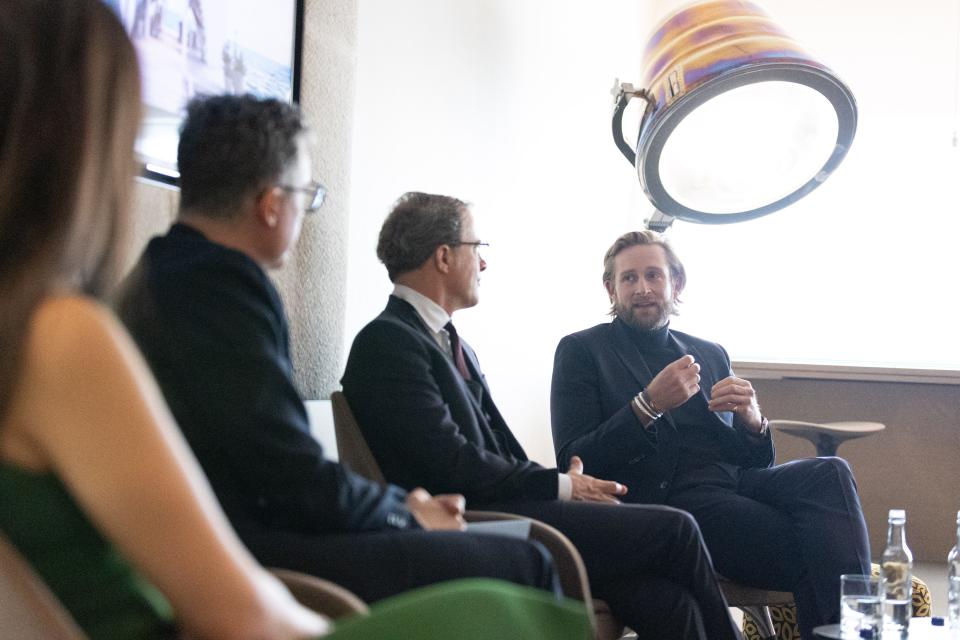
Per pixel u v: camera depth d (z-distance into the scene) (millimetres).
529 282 4199
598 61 4824
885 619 2215
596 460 2885
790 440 5098
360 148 3064
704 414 3092
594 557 2188
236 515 1542
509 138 4023
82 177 849
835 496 2758
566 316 4570
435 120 3500
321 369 2789
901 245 5102
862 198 5133
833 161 3488
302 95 2711
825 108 3379
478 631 901
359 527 1620
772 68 3254
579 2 4605
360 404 2229
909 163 5098
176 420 1514
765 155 3467
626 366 3141
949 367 4828
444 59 3553
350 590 1528
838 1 5164
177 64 2236
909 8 5090
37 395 817
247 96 1787
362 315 3104
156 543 829
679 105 3312
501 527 1906
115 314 929
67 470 826
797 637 3092
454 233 2465
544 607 940
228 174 1719
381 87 3172
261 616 865
